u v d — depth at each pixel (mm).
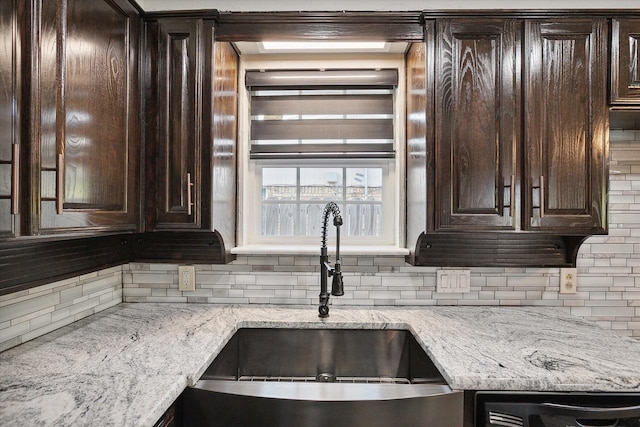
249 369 1562
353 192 1986
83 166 1162
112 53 1337
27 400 892
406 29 1588
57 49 1037
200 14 1539
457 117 1514
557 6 1644
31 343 1272
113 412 840
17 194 907
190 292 1833
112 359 1139
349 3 1675
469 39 1520
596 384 1048
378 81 1879
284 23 1599
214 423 1045
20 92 920
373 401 1025
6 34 883
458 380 1056
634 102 1489
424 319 1575
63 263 1328
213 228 1551
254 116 1938
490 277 1806
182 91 1536
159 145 1534
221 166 1640
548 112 1502
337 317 1606
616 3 1626
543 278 1805
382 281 1811
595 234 1508
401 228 1859
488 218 1504
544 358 1178
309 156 1909
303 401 1023
